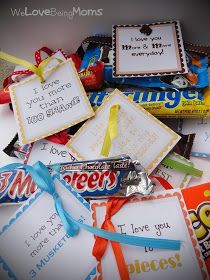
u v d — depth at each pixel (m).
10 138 0.21
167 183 0.18
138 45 0.21
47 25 0.22
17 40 0.23
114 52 0.21
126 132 0.19
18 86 0.21
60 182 0.17
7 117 0.22
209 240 0.16
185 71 0.20
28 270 0.15
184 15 0.22
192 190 0.17
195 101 0.19
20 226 0.16
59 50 0.23
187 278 0.15
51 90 0.20
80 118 0.19
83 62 0.23
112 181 0.17
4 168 0.18
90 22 0.22
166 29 0.22
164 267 0.15
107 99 0.20
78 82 0.20
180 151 0.19
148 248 0.16
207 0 0.20
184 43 0.22
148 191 0.16
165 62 0.21
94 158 0.18
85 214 0.16
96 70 0.21
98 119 0.19
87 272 0.15
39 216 0.16
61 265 0.15
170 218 0.16
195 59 0.21
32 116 0.20
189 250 0.15
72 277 0.15
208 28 0.22
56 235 0.16
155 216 0.16
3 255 0.16
